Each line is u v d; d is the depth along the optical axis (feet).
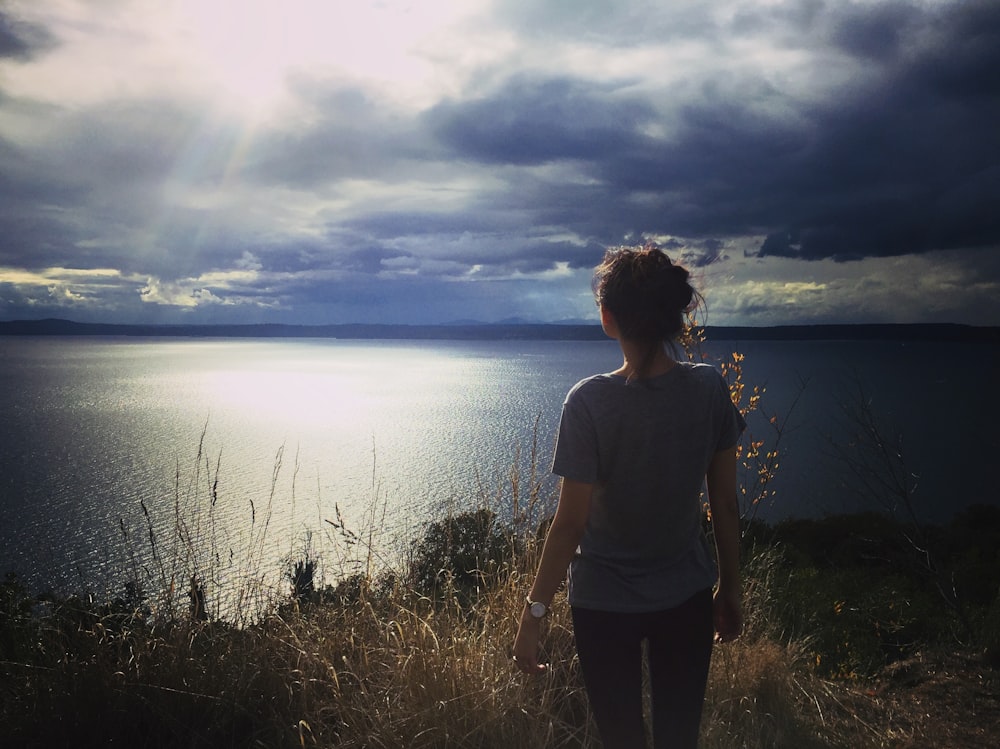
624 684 5.12
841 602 15.64
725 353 11.27
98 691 7.59
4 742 7.22
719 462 5.50
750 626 11.02
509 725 7.39
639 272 4.97
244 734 7.64
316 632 8.59
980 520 39.06
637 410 4.93
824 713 9.63
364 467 251.39
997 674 11.60
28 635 8.49
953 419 333.62
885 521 31.45
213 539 9.56
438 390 628.69
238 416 431.43
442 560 10.21
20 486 203.31
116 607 8.58
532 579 8.96
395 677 7.78
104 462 254.27
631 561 5.15
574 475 4.95
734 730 8.50
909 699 10.79
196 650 8.33
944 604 17.84
